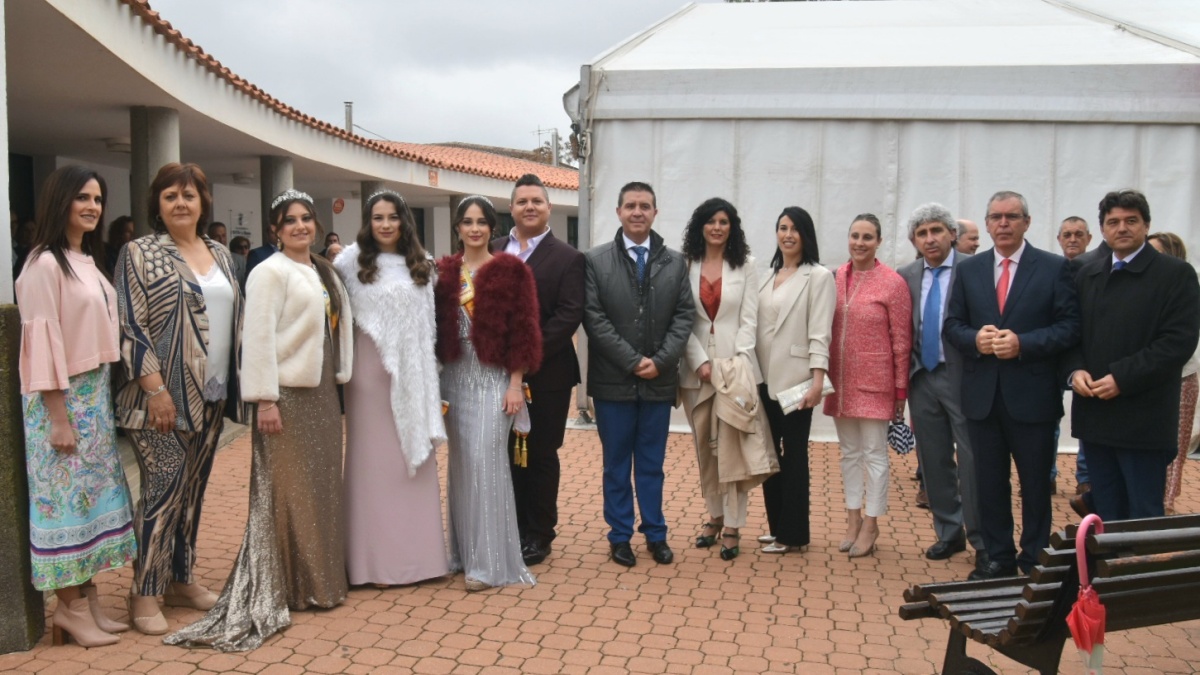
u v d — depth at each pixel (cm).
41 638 384
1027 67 731
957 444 480
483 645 382
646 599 437
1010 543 454
